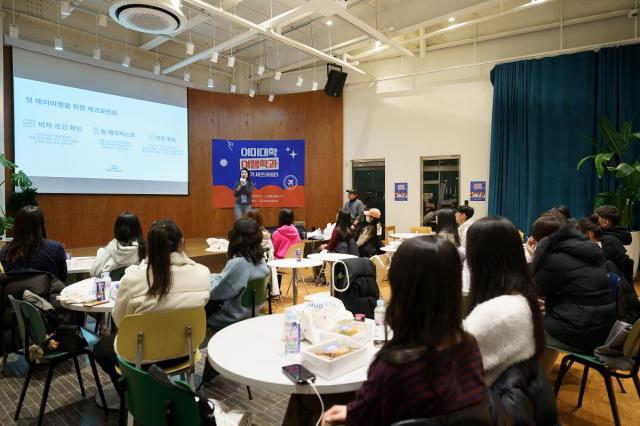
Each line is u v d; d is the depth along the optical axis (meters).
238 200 8.29
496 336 1.25
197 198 8.78
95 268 3.19
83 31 7.10
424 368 0.91
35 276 2.67
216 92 9.01
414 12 6.47
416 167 8.13
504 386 1.22
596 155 6.06
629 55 6.07
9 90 6.34
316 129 9.08
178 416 1.26
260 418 2.43
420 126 8.06
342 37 7.66
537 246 2.34
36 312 2.23
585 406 2.54
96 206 7.32
